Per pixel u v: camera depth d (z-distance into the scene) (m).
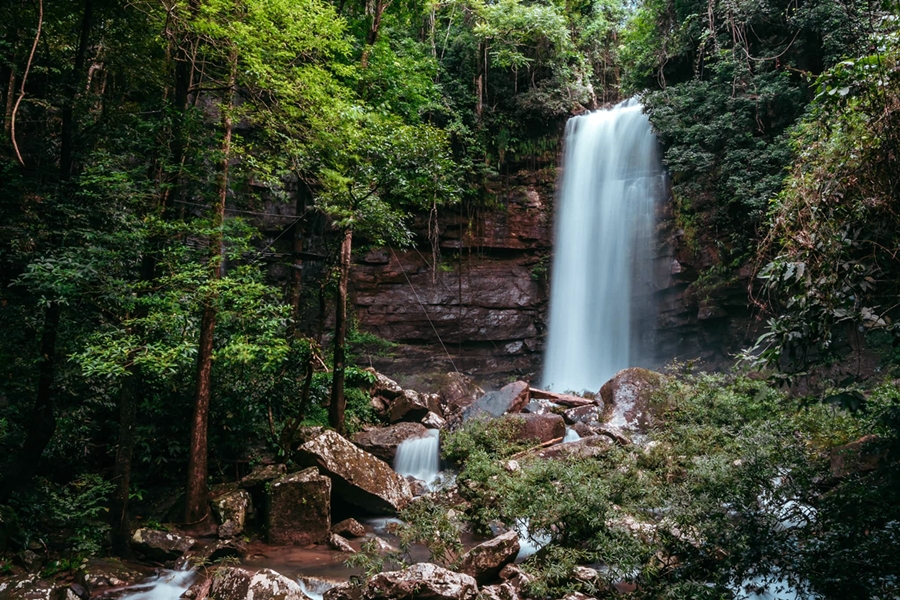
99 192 8.48
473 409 14.11
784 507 6.70
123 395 8.38
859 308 5.03
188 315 8.38
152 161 9.67
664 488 7.95
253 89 9.56
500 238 21.19
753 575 5.63
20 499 7.98
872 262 5.03
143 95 10.84
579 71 22.75
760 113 16.27
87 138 8.98
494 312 20.92
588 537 7.33
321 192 10.52
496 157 21.08
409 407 14.43
